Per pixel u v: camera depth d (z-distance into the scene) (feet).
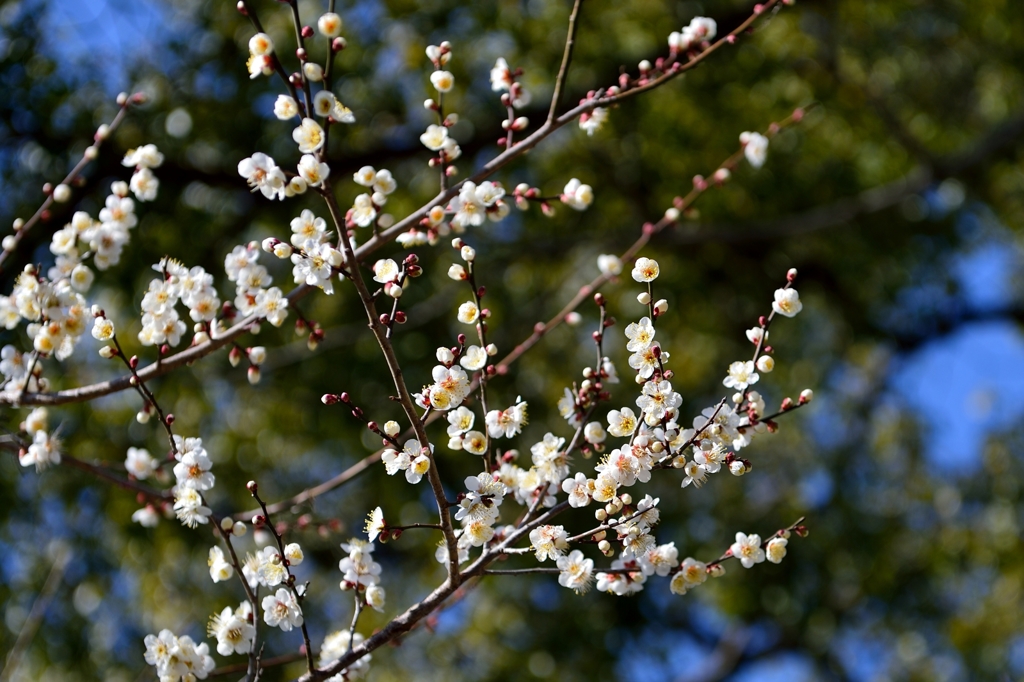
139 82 21.93
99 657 21.62
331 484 12.51
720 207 28.53
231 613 8.75
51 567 21.04
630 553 8.45
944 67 31.27
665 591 28.68
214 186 23.45
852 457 33.17
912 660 32.12
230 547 8.55
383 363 24.53
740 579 29.09
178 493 8.72
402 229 10.26
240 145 22.91
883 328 33.73
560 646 25.86
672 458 8.01
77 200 21.21
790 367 32.63
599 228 28.40
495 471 9.06
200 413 24.16
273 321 10.03
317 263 7.90
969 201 31.45
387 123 24.50
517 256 26.84
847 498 31.32
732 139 27.96
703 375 31.22
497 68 10.44
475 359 8.52
